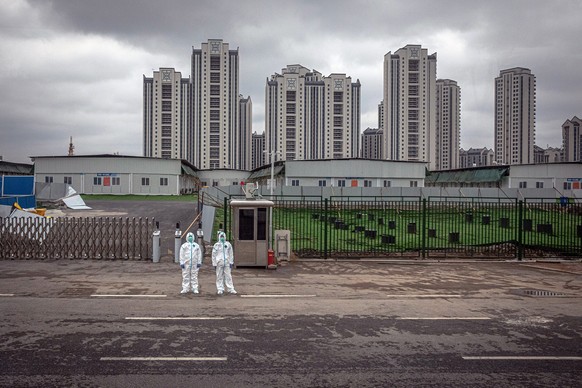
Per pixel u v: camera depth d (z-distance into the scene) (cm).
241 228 1672
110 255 1870
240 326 950
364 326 963
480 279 1545
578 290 1381
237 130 14850
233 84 14675
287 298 1222
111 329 914
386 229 2939
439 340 874
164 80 15300
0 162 7050
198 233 1805
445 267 1775
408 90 14675
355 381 673
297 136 15275
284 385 655
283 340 859
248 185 1867
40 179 6594
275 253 1845
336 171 6256
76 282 1384
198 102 15075
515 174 6588
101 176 6619
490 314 1082
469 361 763
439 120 18575
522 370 726
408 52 14662
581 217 3519
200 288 1332
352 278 1524
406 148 14712
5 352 774
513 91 19575
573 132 19550
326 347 823
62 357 754
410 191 5141
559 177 6338
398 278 1538
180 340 851
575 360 774
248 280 1463
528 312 1105
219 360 750
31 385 643
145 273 1541
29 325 934
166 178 6862
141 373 691
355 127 16488
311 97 15512
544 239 2570
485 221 3166
